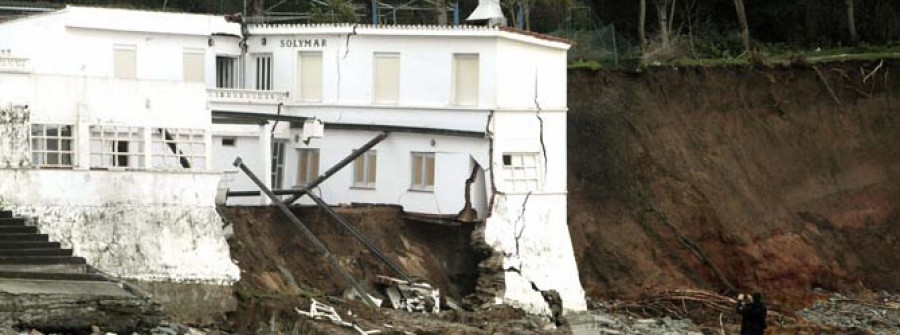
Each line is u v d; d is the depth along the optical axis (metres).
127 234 50.97
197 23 60.69
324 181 60.62
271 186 59.38
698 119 70.31
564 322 58.62
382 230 58.72
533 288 59.25
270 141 58.78
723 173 69.31
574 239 64.75
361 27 60.28
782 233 69.31
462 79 59.34
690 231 67.69
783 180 70.75
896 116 73.38
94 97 51.28
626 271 64.94
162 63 59.91
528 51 59.50
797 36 81.94
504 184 59.09
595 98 68.12
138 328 46.28
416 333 51.03
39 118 50.41
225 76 62.06
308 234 55.16
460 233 59.31
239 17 62.09
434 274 58.75
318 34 61.03
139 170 51.34
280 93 61.19
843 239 70.44
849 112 73.06
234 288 52.38
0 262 47.84
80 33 58.31
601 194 66.62
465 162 58.91
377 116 60.31
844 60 73.62
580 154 66.94
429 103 59.62
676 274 66.19
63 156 50.97
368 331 50.28
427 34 59.47
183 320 51.22
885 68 73.88
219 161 58.72
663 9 77.12
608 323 58.88
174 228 51.78
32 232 49.19
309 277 55.94
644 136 68.44
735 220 68.56
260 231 55.81
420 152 59.69
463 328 52.91
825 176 71.62
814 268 68.94
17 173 49.59
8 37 58.09
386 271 57.34
